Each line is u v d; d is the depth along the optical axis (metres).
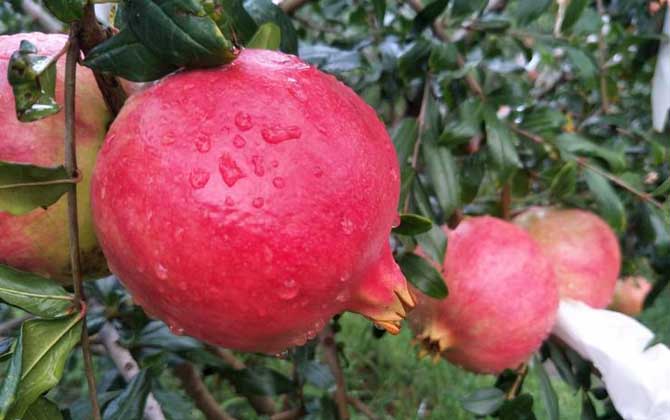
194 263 0.20
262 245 0.19
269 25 0.27
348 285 0.21
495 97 0.39
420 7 0.40
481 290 0.34
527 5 0.40
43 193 0.21
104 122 0.24
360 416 0.81
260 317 0.20
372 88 0.42
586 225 0.41
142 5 0.20
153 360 0.37
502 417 0.36
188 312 0.21
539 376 0.39
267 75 0.21
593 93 0.58
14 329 0.42
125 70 0.21
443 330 0.36
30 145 0.23
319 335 0.52
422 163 0.39
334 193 0.20
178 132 0.20
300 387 0.49
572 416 0.82
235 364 0.51
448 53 0.37
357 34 0.45
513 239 0.36
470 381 0.92
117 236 0.21
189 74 0.21
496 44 0.45
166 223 0.20
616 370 0.37
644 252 0.51
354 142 0.21
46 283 0.22
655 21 0.44
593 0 0.53
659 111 0.43
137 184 0.20
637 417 0.37
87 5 0.20
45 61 0.20
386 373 0.94
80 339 0.22
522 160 0.48
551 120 0.41
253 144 0.20
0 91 0.22
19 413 0.20
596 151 0.41
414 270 0.33
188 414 0.39
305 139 0.20
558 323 0.39
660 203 0.40
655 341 0.36
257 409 0.60
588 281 0.39
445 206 0.36
